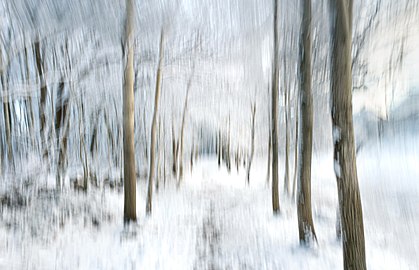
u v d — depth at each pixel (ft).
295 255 21.76
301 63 25.67
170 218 34.24
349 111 16.43
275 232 28.63
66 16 30.94
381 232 30.12
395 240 27.58
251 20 33.47
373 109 38.86
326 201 45.44
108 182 52.60
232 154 112.37
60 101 40.98
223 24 35.06
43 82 35.17
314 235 24.64
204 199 49.37
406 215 35.68
